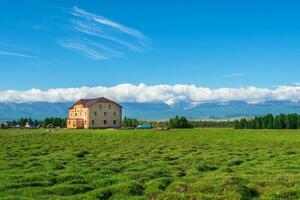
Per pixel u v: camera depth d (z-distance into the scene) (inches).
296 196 1135.6
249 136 4212.6
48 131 5605.3
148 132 5017.2
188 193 1154.0
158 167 1701.5
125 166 1756.9
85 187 1239.5
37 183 1294.3
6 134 4682.6
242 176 1413.6
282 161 1963.6
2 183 1286.9
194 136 4212.6
